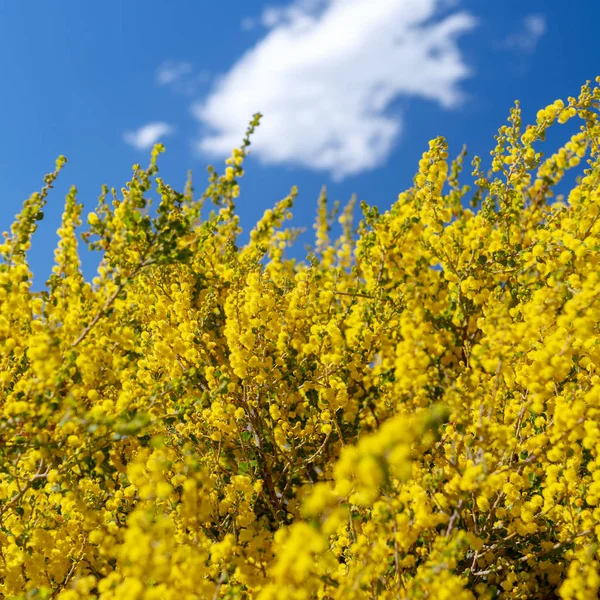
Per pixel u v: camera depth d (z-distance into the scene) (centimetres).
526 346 106
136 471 102
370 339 119
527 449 112
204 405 124
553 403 111
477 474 100
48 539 112
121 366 120
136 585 93
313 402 134
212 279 141
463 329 125
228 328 127
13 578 109
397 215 116
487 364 105
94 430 105
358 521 108
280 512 127
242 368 123
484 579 115
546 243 118
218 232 139
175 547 102
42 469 110
